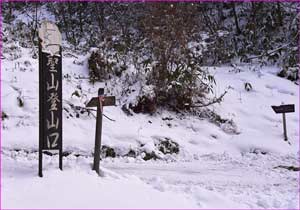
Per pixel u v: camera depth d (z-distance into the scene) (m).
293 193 6.30
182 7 10.77
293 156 9.32
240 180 7.07
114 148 8.84
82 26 17.48
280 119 11.29
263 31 15.97
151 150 8.95
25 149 8.33
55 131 5.68
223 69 13.79
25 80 10.20
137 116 10.34
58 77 5.66
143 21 10.96
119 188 5.52
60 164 5.91
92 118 9.76
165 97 10.77
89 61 11.41
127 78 11.17
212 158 9.12
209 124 10.70
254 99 12.03
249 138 10.23
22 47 13.01
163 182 6.36
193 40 12.36
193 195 5.65
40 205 4.76
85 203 4.91
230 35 15.82
